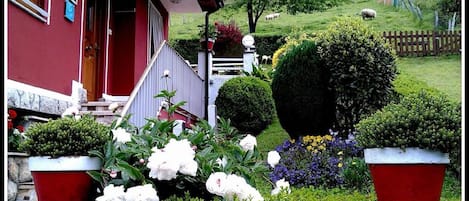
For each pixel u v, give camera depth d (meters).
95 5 8.61
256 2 25.14
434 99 3.89
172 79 8.57
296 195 5.21
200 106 11.71
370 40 8.21
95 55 8.62
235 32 17.28
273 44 20.67
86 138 3.14
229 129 3.85
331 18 25.08
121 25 9.24
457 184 6.17
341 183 6.50
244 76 12.14
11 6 5.18
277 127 11.29
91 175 3.01
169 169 2.86
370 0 26.88
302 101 8.37
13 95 5.07
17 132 4.71
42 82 5.93
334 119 8.48
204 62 12.11
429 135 3.54
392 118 3.67
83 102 7.19
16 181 4.61
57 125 3.19
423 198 3.56
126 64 9.15
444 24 20.88
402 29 22.02
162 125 3.50
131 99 5.91
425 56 17.55
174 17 27.20
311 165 6.79
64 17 6.62
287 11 26.22
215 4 11.60
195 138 3.40
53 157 3.11
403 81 10.13
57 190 3.14
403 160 3.56
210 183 2.89
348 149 7.39
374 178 3.75
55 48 6.33
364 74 8.11
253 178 3.40
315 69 8.34
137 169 2.99
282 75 8.54
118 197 2.78
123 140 3.20
